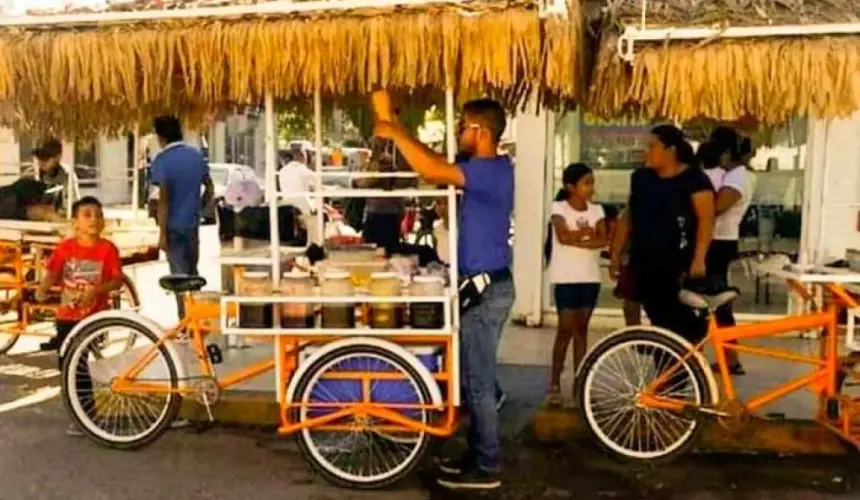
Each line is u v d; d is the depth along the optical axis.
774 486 4.73
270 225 4.88
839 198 7.71
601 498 4.59
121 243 7.33
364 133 6.69
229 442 5.35
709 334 4.94
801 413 5.53
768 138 7.84
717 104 4.34
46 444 5.30
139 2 4.64
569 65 4.14
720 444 5.21
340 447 4.74
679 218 5.30
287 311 4.62
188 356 5.12
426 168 4.43
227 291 5.19
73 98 4.56
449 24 4.14
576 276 5.70
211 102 5.13
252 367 5.33
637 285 5.42
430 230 7.80
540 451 5.22
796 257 7.91
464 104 4.76
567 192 5.79
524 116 7.66
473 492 4.64
